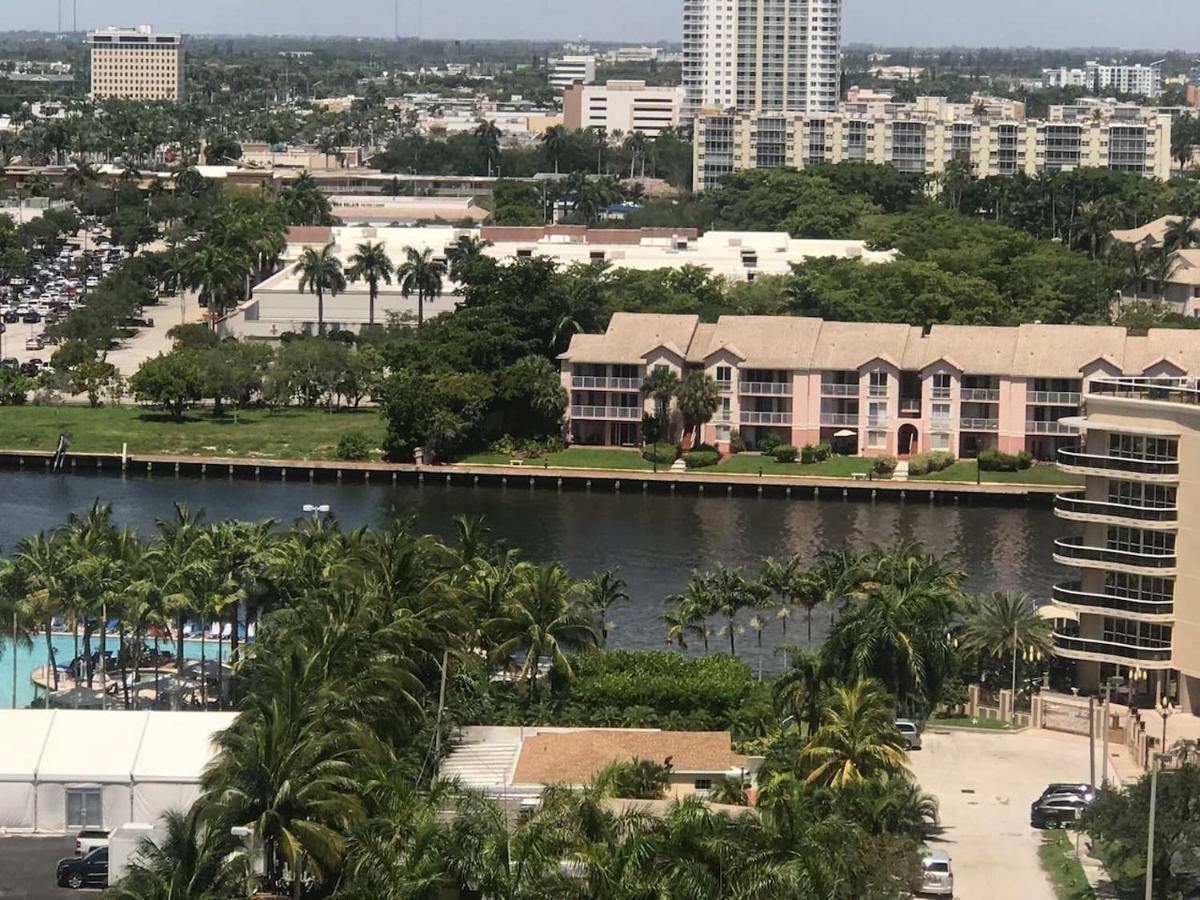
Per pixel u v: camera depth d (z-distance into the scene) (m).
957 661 187.25
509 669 190.75
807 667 172.75
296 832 134.38
